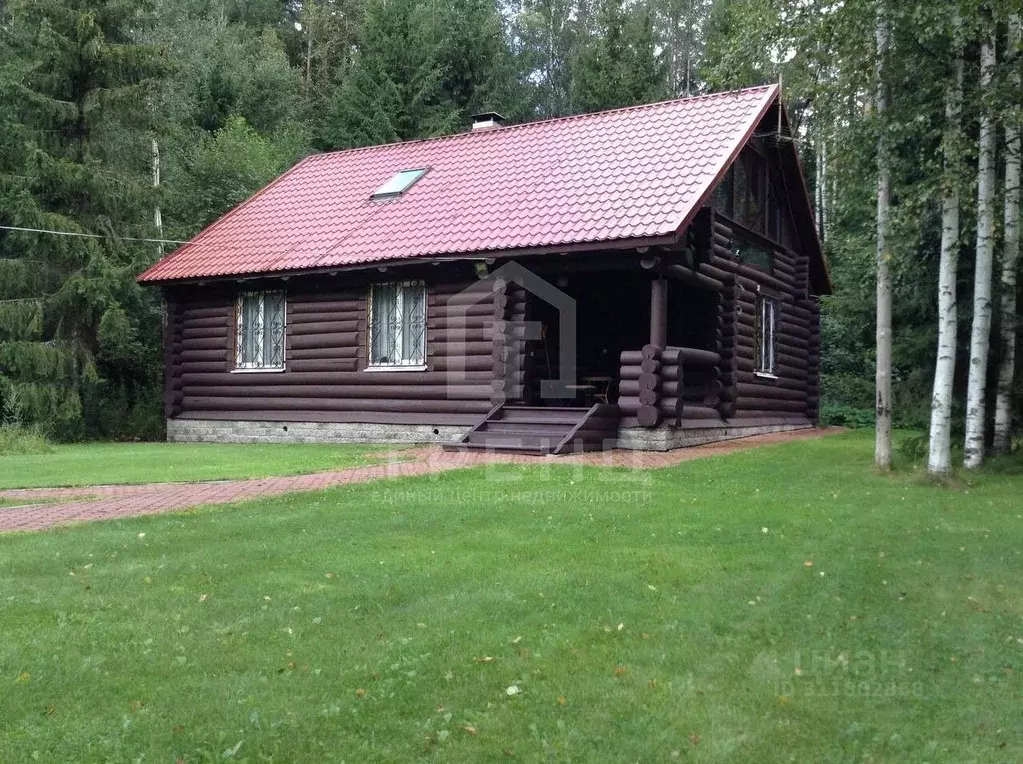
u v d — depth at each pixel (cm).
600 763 343
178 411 1803
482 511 793
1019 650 462
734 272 1598
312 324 1633
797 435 1759
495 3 4156
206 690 406
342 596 539
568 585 561
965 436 1130
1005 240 1116
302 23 4522
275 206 1850
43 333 1942
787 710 388
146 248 1978
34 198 1852
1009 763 346
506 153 1688
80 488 973
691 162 1399
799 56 1071
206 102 3123
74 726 372
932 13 927
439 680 417
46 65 1900
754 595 545
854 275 1517
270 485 976
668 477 1008
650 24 3553
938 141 1056
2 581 569
